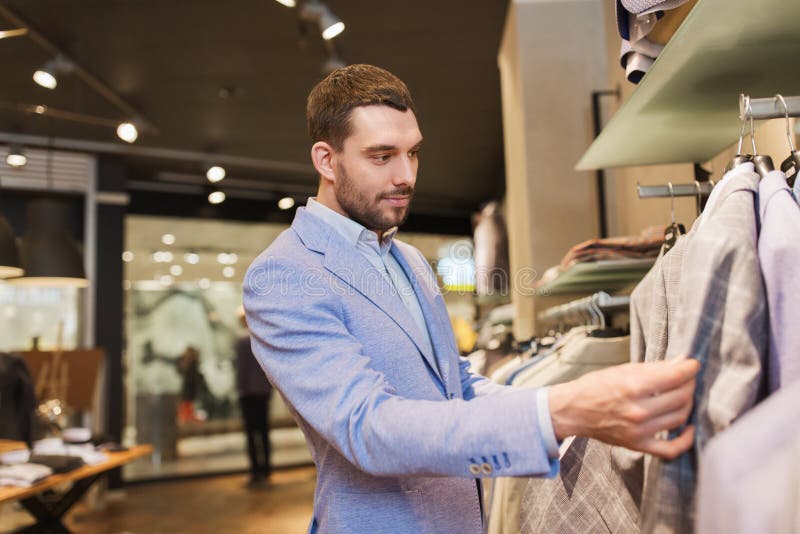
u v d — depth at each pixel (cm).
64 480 289
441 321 124
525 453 76
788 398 55
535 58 339
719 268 76
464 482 111
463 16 406
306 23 403
